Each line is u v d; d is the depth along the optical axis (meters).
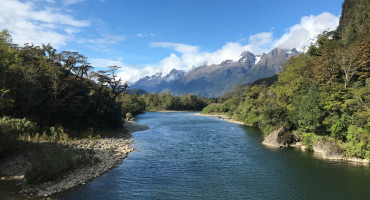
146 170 31.81
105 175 29.34
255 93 107.44
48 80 50.38
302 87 57.16
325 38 86.50
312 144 44.12
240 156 40.06
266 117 58.62
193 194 24.02
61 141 43.06
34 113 47.59
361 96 40.34
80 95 59.94
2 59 40.69
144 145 50.03
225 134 67.75
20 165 29.39
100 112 63.12
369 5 85.69
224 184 26.88
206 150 45.00
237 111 123.25
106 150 41.47
